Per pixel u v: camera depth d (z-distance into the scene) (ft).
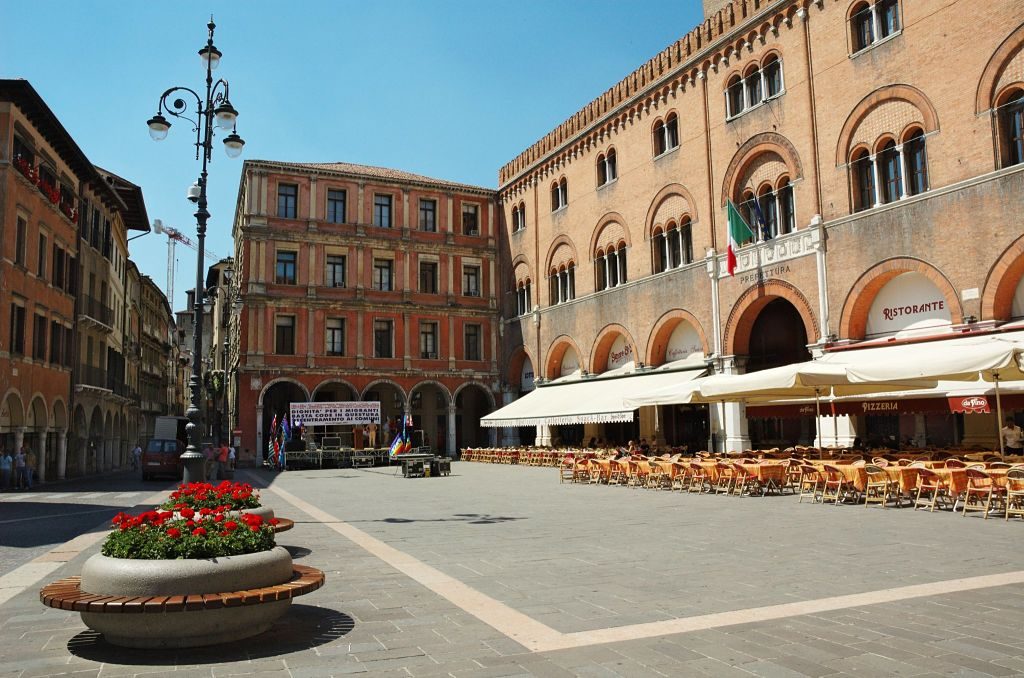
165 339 291.58
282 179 158.71
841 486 58.18
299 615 25.29
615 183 131.54
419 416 178.09
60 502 74.18
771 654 20.38
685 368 112.47
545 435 152.87
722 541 40.32
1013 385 65.05
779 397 80.64
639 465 79.20
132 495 83.61
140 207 167.53
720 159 107.55
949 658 19.83
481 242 174.91
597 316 134.92
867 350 83.56
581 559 35.45
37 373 104.01
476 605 26.48
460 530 46.85
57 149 113.29
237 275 184.03
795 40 96.22
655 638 22.06
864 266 85.51
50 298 110.63
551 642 21.81
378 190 166.40
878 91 85.15
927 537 40.27
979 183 74.43
